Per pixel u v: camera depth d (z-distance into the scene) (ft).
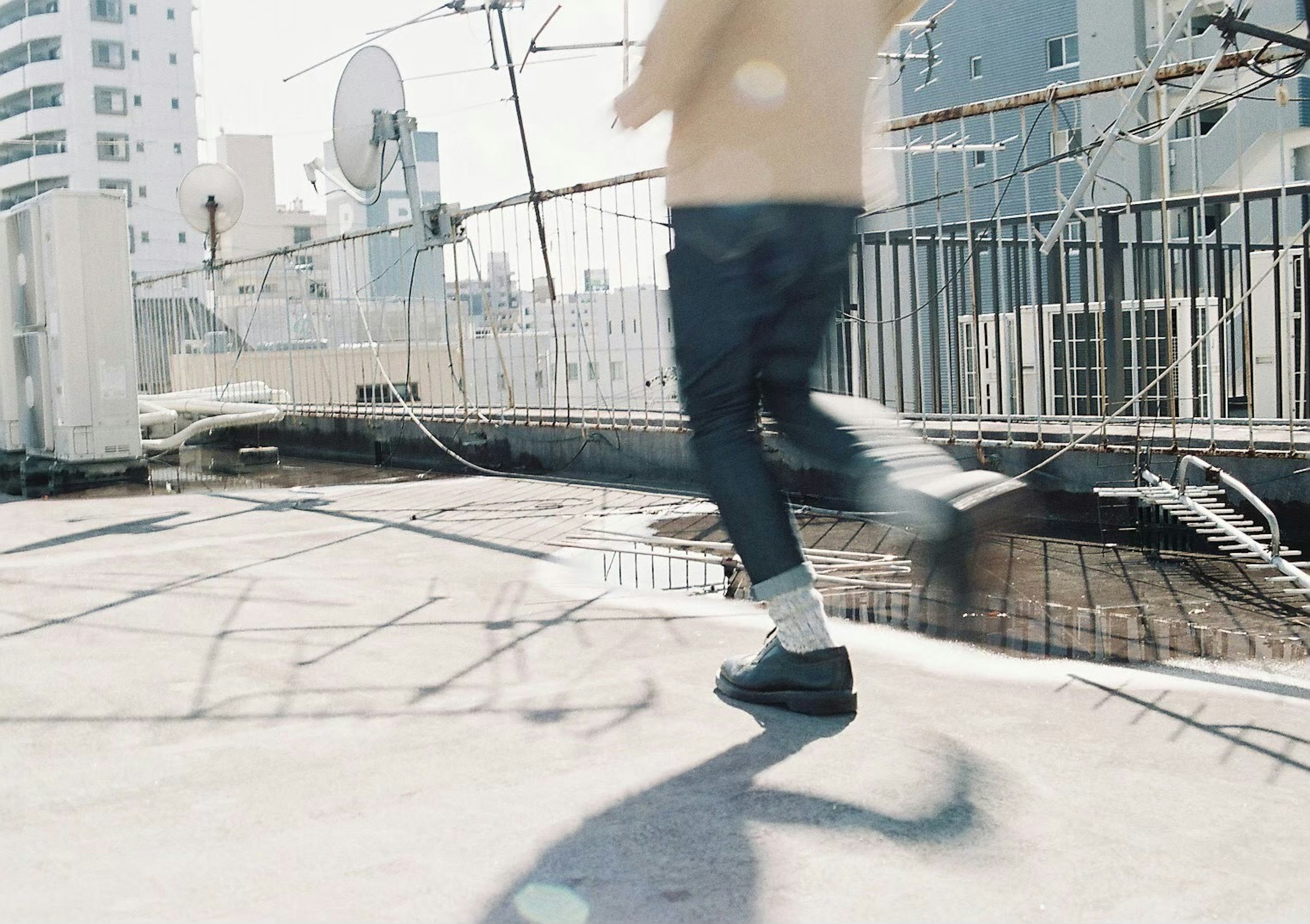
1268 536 14.53
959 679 8.09
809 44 6.60
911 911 4.46
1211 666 8.42
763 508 7.00
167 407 32.55
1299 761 6.23
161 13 285.43
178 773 6.21
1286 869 4.84
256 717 7.29
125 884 4.75
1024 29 90.43
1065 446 16.89
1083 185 16.93
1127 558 13.74
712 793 5.78
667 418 22.71
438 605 10.89
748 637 9.49
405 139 30.30
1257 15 65.41
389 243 31.14
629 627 9.90
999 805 5.59
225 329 38.86
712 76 6.63
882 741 6.64
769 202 6.58
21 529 16.34
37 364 24.20
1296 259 26.43
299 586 11.87
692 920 4.39
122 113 280.31
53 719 7.26
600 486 22.13
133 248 281.54
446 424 28.09
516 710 7.37
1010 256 31.27
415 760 6.40
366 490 21.99
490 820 5.45
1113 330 27.12
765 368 6.88
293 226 230.27
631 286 23.41
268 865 4.94
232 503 19.60
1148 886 4.69
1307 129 72.23
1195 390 24.49
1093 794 5.74
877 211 7.70
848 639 9.39
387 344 32.30
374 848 5.12
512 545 14.69
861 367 22.24
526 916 4.42
